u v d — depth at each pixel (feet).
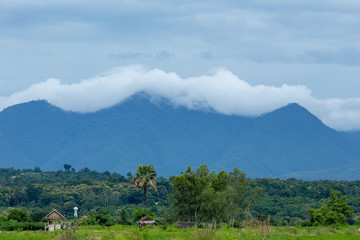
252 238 495.00
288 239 517.55
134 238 503.20
